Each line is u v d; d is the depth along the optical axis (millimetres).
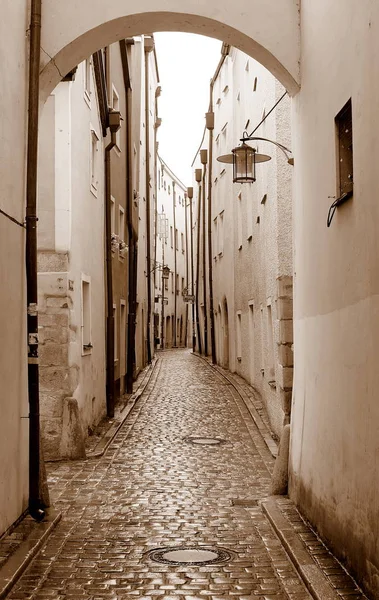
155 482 10773
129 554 7195
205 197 36625
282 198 13156
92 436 14359
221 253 29359
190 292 61219
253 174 10414
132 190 23344
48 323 12086
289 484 9320
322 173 7355
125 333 21781
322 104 7328
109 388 16875
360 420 5840
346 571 6199
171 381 25312
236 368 25516
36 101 8258
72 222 12414
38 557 7023
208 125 32250
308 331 8156
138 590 6113
